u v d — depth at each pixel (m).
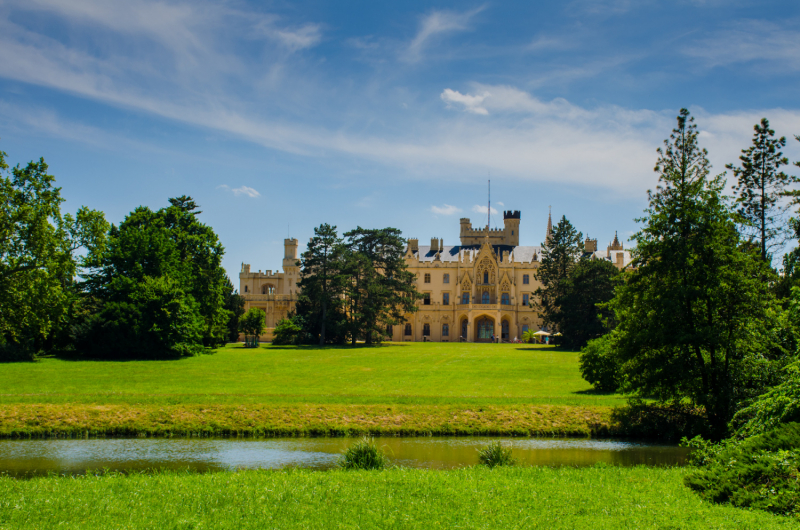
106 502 16.12
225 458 26.08
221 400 36.06
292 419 33.06
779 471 16.89
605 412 34.25
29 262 54.09
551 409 34.88
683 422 32.62
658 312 31.83
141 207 80.62
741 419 28.03
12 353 61.28
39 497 16.59
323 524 14.56
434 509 15.75
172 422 32.34
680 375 31.58
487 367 59.78
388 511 15.61
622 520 14.80
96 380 47.06
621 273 34.94
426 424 33.00
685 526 14.27
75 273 61.72
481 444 30.00
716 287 30.77
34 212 53.00
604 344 42.31
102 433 31.34
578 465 25.09
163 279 69.81
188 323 70.44
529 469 21.12
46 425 31.30
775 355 33.03
